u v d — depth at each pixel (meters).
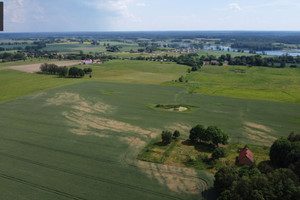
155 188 47.09
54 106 98.94
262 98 112.94
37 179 49.59
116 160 57.78
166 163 56.62
